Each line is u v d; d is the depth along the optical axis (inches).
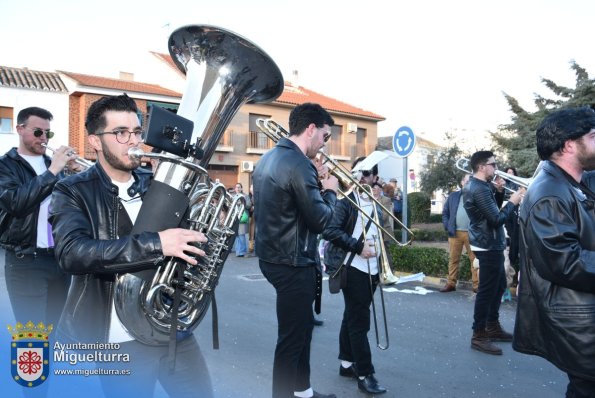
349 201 133.7
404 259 330.0
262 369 155.3
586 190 86.7
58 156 113.3
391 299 258.8
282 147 110.6
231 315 222.7
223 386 141.7
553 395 140.2
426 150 1251.2
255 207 113.0
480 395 139.8
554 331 81.5
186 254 69.1
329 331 201.3
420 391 141.9
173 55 85.5
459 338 191.5
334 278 135.0
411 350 177.3
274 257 106.4
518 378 151.9
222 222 79.3
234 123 876.6
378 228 140.3
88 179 75.1
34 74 816.9
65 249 67.4
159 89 880.3
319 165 118.4
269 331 197.6
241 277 329.7
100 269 66.1
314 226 105.5
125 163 75.3
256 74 81.2
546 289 82.7
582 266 76.7
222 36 77.1
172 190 70.9
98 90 775.7
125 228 76.1
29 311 119.1
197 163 75.7
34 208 113.4
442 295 269.3
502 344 184.9
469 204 175.9
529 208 85.4
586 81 797.2
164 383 78.4
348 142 1036.5
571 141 85.6
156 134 67.9
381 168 1272.1
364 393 138.9
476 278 274.4
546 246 79.8
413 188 1116.5
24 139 122.1
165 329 73.7
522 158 804.6
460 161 212.7
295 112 112.7
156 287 70.2
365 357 138.2
